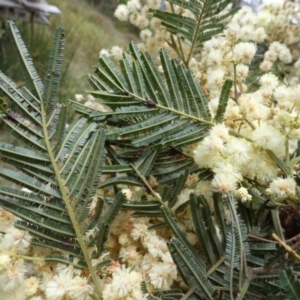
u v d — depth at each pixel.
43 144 0.15
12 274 0.14
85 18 1.35
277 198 0.16
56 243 0.15
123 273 0.14
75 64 0.96
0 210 0.16
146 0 0.28
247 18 0.28
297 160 0.16
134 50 0.18
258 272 0.14
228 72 0.21
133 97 0.17
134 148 0.18
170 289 0.15
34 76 0.15
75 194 0.14
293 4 0.34
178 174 0.17
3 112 0.14
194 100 0.17
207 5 0.23
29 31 0.85
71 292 0.14
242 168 0.16
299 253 0.14
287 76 0.34
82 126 0.16
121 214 0.17
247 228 0.16
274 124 0.17
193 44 0.25
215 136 0.15
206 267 0.15
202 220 0.15
